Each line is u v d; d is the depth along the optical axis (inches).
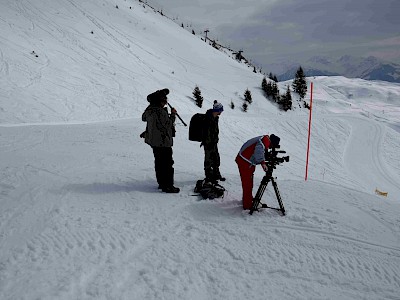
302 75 3464.6
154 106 238.7
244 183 212.2
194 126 257.1
